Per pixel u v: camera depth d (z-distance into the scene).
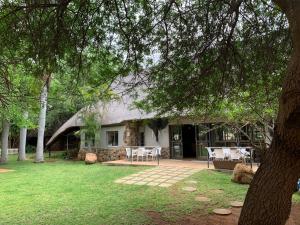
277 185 3.59
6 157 20.28
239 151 13.41
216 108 8.10
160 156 18.86
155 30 5.74
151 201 9.02
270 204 3.61
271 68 6.41
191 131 19.73
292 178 3.57
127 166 16.47
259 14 5.96
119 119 19.30
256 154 14.92
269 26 6.01
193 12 5.73
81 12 4.82
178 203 8.77
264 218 3.64
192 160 17.52
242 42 6.18
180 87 6.82
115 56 5.61
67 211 8.16
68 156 23.92
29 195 10.09
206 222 7.27
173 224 7.13
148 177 12.66
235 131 13.20
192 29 5.87
